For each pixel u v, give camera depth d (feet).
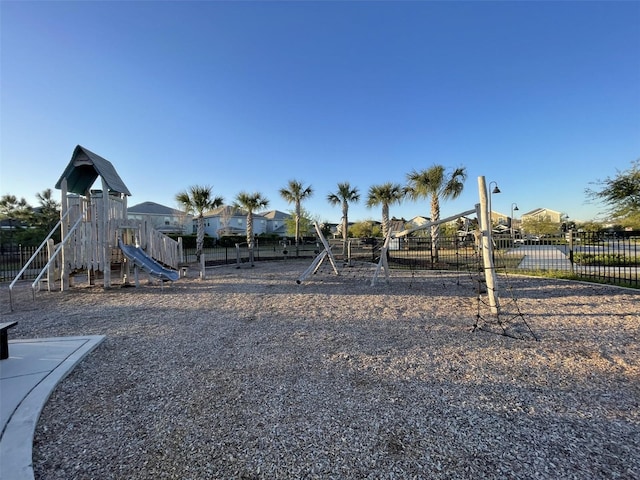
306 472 5.62
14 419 7.09
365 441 6.48
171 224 117.91
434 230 44.47
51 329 15.25
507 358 11.00
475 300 21.03
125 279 29.48
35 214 68.95
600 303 19.04
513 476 5.44
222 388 8.97
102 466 5.84
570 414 7.43
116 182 30.50
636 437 6.52
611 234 35.19
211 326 15.60
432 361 10.82
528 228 105.50
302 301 21.80
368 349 12.10
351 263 50.44
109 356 11.56
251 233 59.57
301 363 10.77
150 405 8.06
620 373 9.66
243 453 6.16
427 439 6.53
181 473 5.63
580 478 5.38
